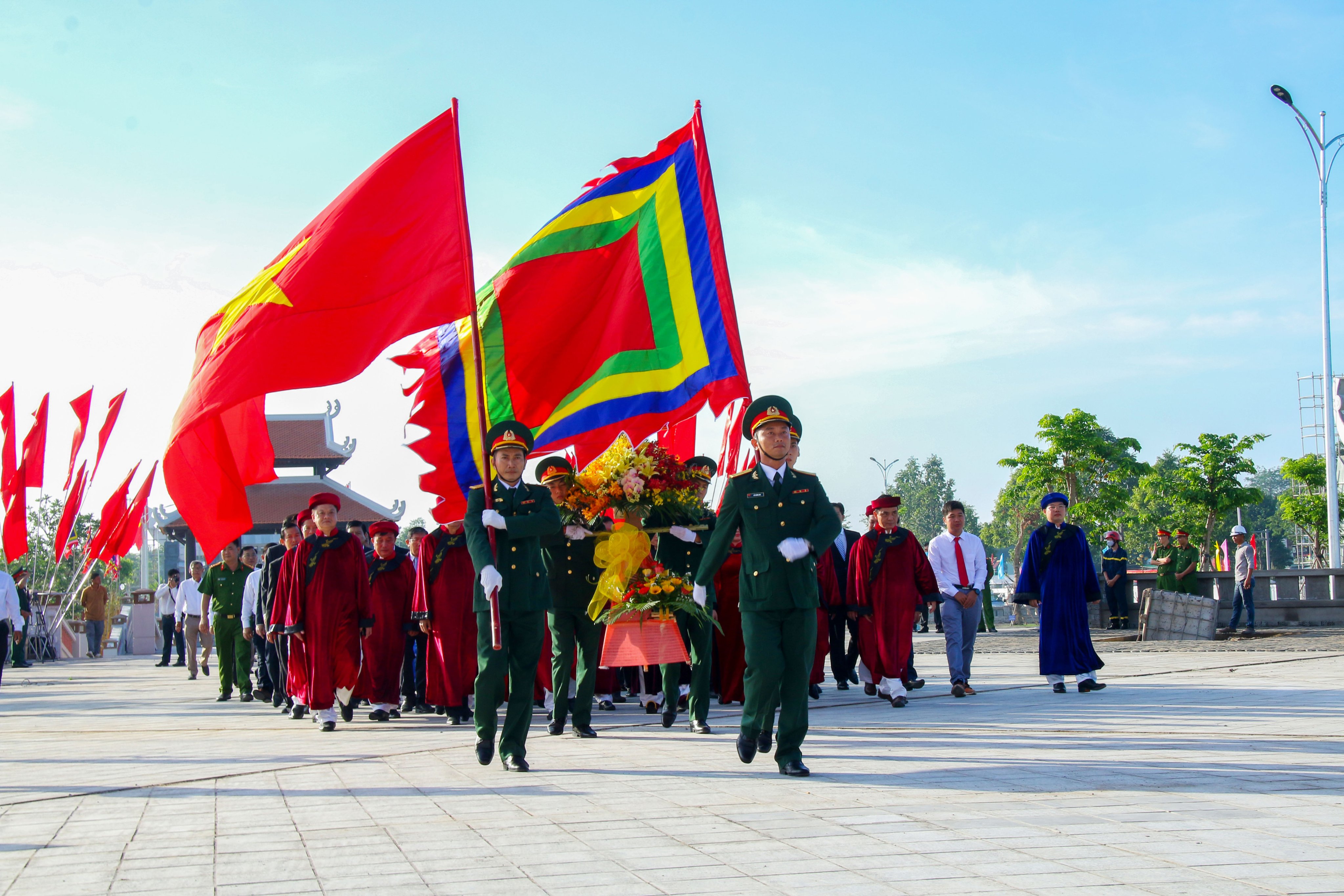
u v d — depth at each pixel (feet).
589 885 13.37
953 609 37.42
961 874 13.39
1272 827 15.43
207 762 25.09
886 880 13.21
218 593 47.21
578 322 38.14
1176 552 76.48
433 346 37.55
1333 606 74.38
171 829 17.16
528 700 23.38
